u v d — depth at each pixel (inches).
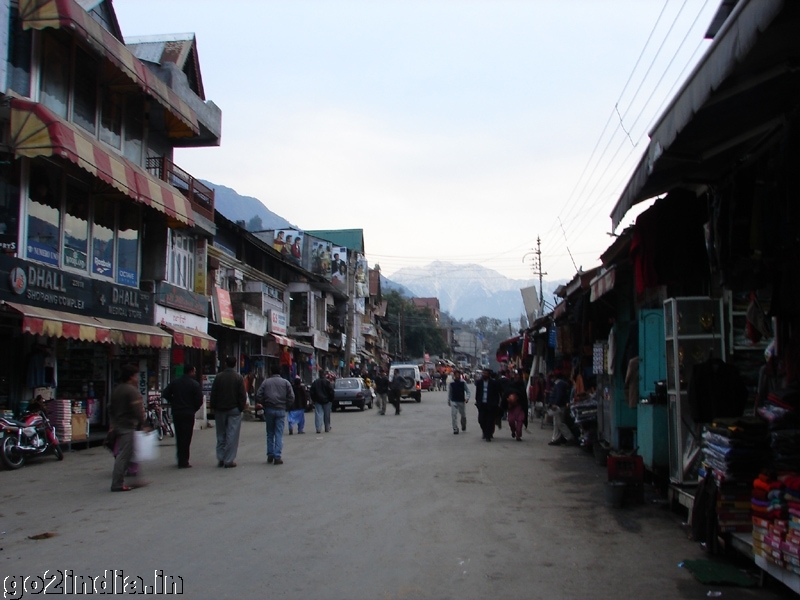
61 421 614.9
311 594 215.3
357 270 2645.2
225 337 1224.8
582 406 611.5
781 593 217.2
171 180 884.6
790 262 249.1
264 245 1419.8
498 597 213.5
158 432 765.9
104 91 729.6
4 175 571.8
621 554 263.3
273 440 526.6
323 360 2084.2
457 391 795.4
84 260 685.3
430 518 326.3
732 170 269.3
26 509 352.8
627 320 545.6
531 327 1062.4
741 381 300.5
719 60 166.9
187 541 280.7
